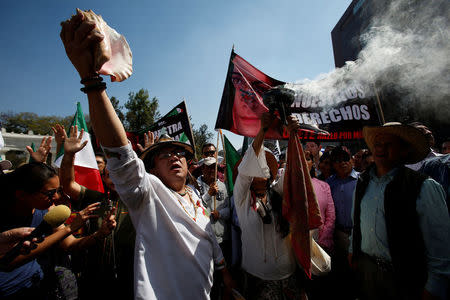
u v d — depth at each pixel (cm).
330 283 318
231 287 202
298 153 184
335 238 324
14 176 149
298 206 183
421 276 160
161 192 151
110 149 113
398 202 169
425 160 246
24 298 158
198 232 159
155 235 142
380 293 179
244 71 335
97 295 199
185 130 443
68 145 197
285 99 183
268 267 224
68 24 95
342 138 365
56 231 173
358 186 211
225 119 321
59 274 199
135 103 1691
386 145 187
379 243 180
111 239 202
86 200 212
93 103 103
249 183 225
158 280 137
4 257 130
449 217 156
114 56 107
